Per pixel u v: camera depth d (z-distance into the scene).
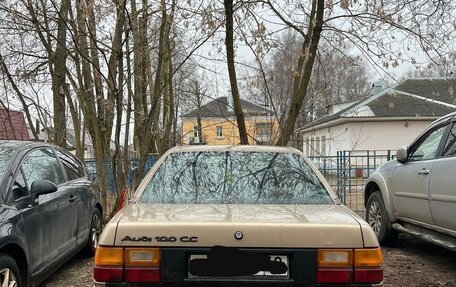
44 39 8.73
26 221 4.27
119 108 8.60
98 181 9.12
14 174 4.52
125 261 2.84
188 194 3.63
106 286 2.82
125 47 8.55
